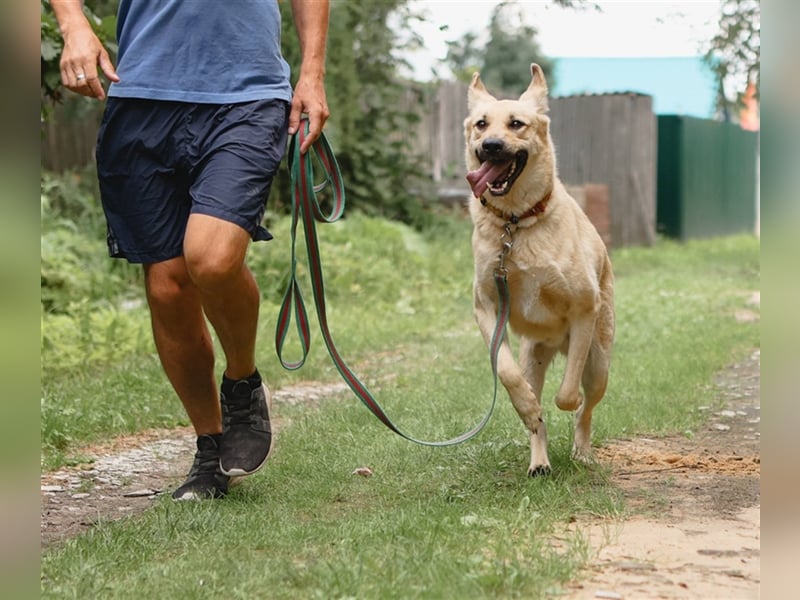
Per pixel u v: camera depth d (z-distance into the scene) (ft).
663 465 14.94
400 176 51.08
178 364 12.95
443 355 26.58
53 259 32.01
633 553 10.32
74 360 24.06
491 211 14.19
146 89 12.15
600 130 59.57
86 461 15.90
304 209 12.71
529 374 15.15
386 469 14.44
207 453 13.28
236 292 12.10
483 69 93.76
